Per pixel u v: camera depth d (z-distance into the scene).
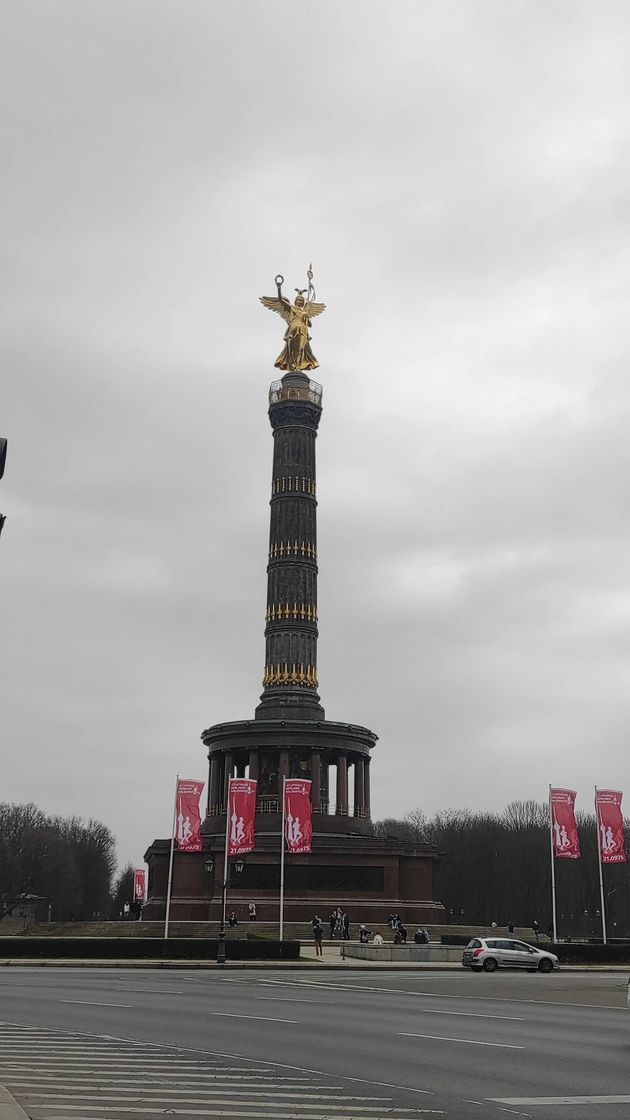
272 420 109.31
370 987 44.88
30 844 176.38
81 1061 21.45
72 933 88.94
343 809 99.50
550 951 68.06
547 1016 32.22
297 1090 18.30
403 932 78.38
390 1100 17.38
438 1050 23.53
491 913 171.38
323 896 91.06
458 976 54.50
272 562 104.62
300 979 49.41
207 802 104.69
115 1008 32.72
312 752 99.69
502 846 174.38
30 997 36.56
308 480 106.62
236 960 62.59
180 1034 26.11
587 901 173.50
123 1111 16.28
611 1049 24.02
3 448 13.55
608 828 75.12
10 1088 18.30
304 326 112.31
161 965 58.41
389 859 92.94
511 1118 15.85
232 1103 17.05
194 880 92.50
